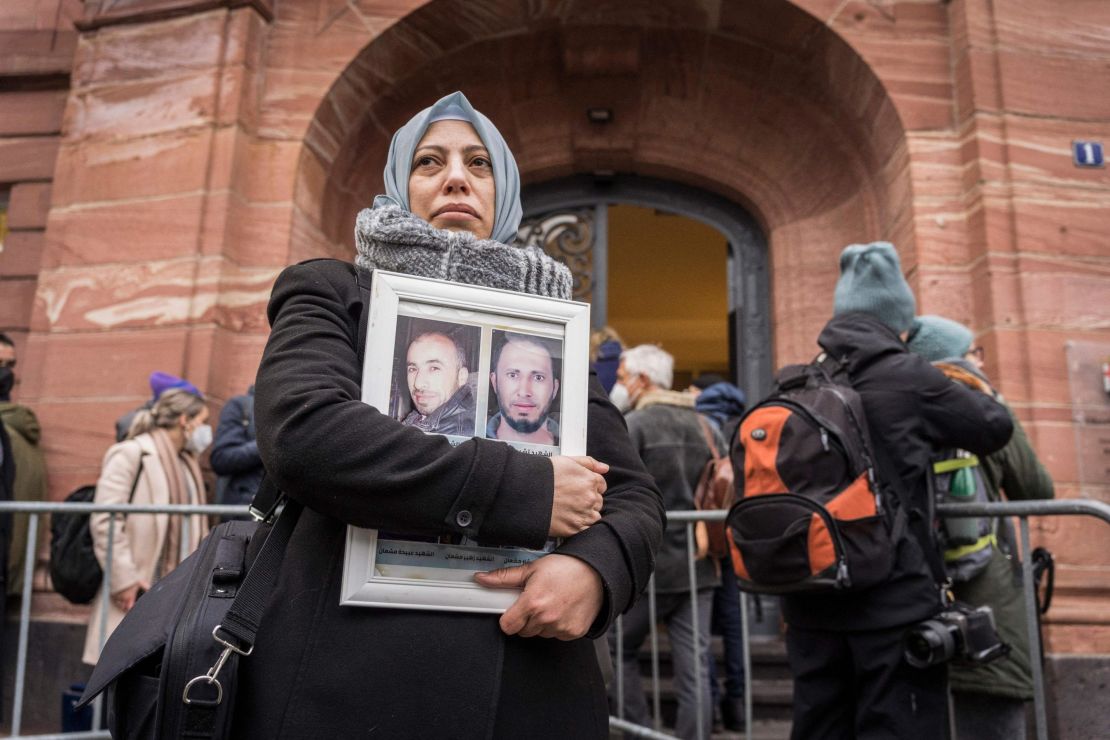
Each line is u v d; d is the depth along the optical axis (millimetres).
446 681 822
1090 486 4254
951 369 2561
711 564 3471
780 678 4762
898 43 5055
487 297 934
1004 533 2604
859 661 2047
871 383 2188
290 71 5238
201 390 4727
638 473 1051
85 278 5035
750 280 6203
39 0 5746
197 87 5117
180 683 816
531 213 6359
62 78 5652
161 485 3539
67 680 4484
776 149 5969
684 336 13430
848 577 1972
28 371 5039
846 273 2447
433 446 817
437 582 845
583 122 6102
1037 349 4418
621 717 3281
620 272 10914
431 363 897
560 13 5477
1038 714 2006
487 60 5805
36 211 5527
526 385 931
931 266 4754
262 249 5016
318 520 883
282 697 805
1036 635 2031
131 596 3404
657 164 6168
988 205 4617
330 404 812
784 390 2365
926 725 1975
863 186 5637
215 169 4992
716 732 4117
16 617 4586
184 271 4879
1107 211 4629
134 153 5137
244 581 857
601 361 4430
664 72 5906
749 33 5461
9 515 4305
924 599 2012
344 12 5297
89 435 4809
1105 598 4133
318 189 5430
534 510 828
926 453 2115
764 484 2133
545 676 876
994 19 4840
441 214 1099
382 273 902
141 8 5297
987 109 4742
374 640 821
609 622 879
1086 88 4785
